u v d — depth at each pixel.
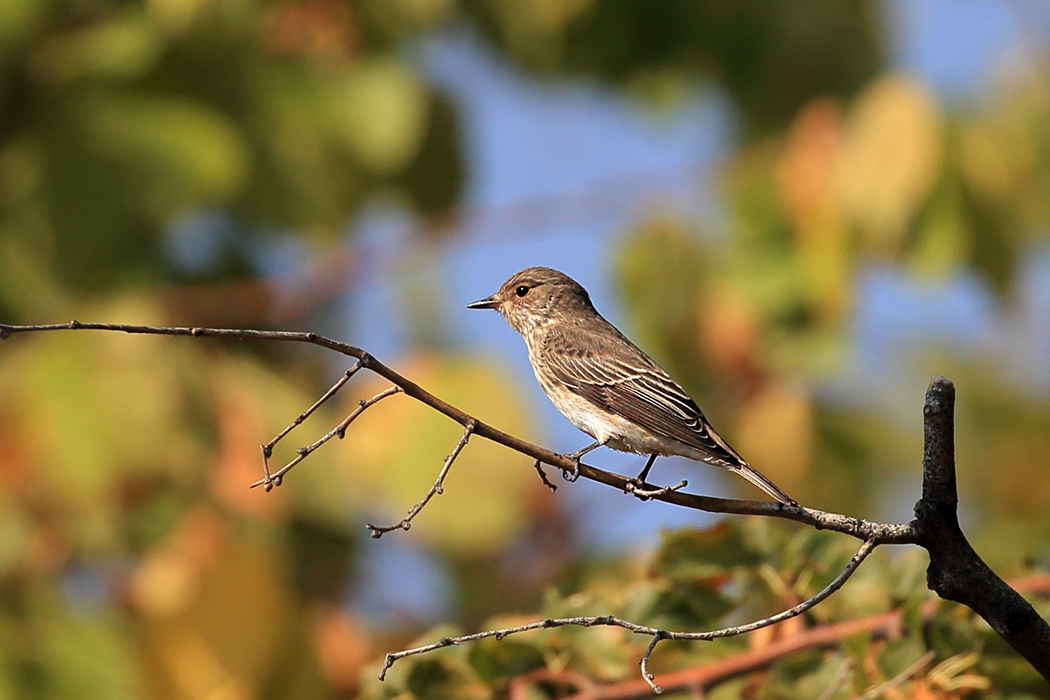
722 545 9.51
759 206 13.21
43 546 11.27
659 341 13.46
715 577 9.53
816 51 14.04
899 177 12.30
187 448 11.61
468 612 13.77
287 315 13.64
